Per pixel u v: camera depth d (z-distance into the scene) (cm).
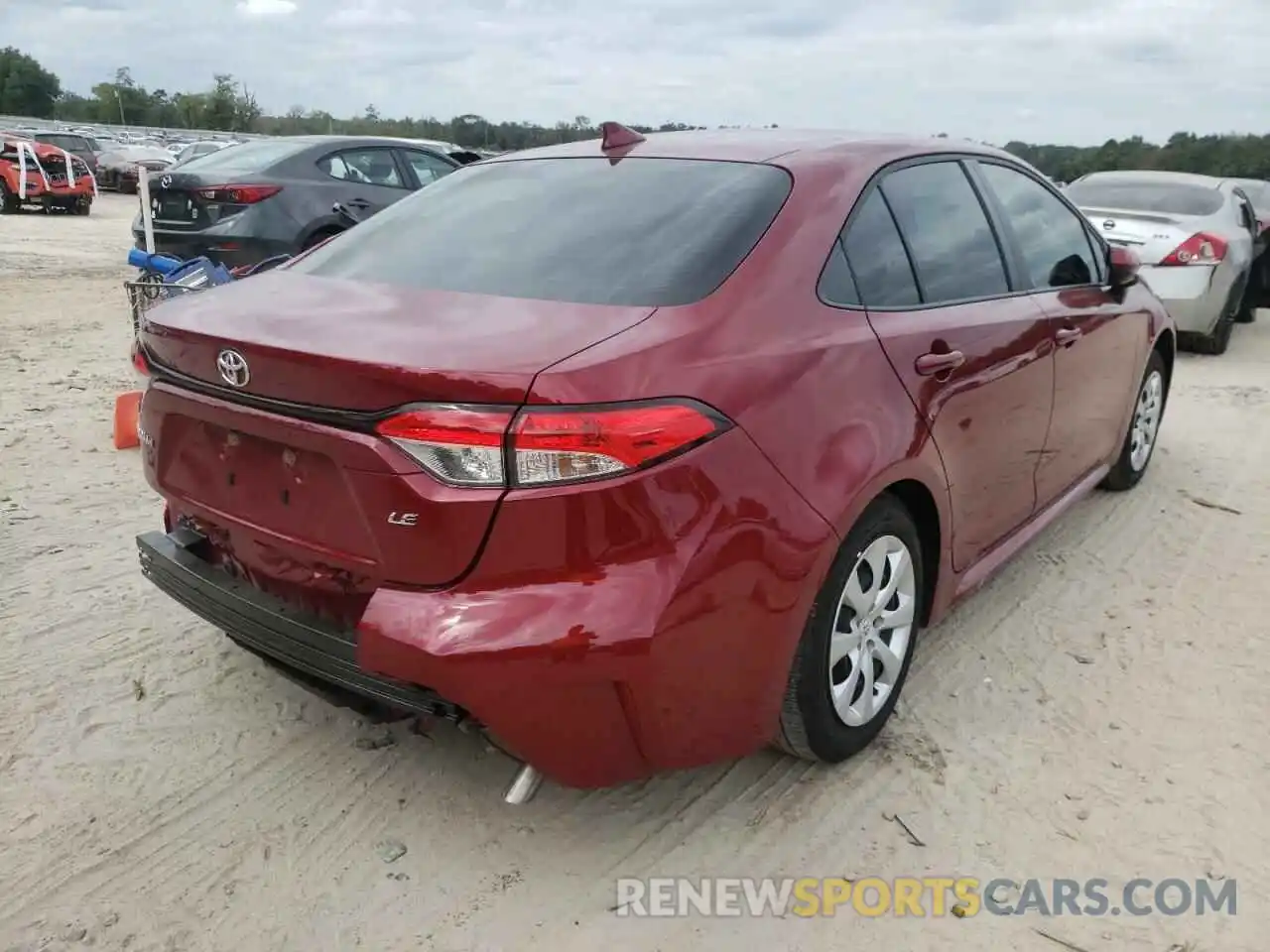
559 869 257
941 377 296
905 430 277
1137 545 455
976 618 386
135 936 233
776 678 250
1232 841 268
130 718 312
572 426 211
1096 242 441
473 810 277
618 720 229
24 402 635
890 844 266
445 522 217
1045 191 408
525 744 229
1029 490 374
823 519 247
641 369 222
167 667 340
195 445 266
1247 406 709
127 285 534
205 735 306
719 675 237
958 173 349
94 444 555
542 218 297
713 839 267
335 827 269
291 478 242
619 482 215
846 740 287
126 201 2605
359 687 237
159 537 298
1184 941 236
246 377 239
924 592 317
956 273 328
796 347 253
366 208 909
